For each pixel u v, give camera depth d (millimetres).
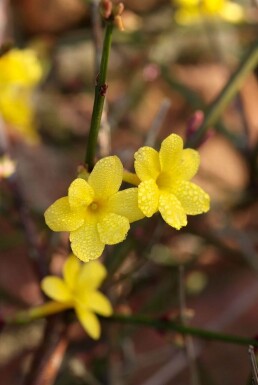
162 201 206
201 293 432
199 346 393
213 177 449
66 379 354
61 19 558
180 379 388
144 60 481
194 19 429
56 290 258
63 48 511
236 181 517
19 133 461
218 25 438
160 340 410
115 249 275
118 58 533
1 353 396
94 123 213
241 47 465
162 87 548
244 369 402
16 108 372
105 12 204
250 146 420
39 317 262
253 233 425
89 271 262
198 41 563
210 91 565
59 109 519
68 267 261
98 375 370
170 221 205
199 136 288
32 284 427
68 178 488
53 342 272
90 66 548
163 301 354
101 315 267
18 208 306
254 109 545
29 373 275
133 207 207
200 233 386
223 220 402
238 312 390
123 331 354
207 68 577
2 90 366
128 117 518
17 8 548
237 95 421
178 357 373
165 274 384
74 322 272
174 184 214
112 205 207
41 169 478
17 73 350
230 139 421
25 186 463
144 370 394
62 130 513
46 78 534
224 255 423
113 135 507
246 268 444
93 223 206
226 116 528
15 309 394
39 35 560
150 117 532
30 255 298
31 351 390
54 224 205
